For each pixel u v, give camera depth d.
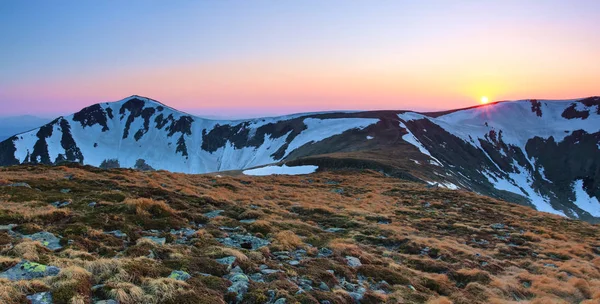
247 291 11.29
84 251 12.84
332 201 41.41
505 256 25.16
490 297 16.23
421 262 20.14
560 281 20.16
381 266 17.67
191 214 21.97
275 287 11.70
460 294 15.97
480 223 36.06
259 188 45.34
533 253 26.58
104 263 11.09
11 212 17.03
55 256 11.80
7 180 25.34
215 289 10.97
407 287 15.30
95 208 20.30
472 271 19.02
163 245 15.06
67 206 20.22
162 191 26.97
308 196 43.72
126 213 19.62
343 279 14.93
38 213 17.12
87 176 32.47
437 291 16.30
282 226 23.34
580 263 24.77
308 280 13.42
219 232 19.03
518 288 18.22
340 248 19.23
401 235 26.09
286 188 49.53
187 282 10.91
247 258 14.55
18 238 13.53
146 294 9.71
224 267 13.08
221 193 34.22
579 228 38.97
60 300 8.63
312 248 18.61
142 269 11.17
